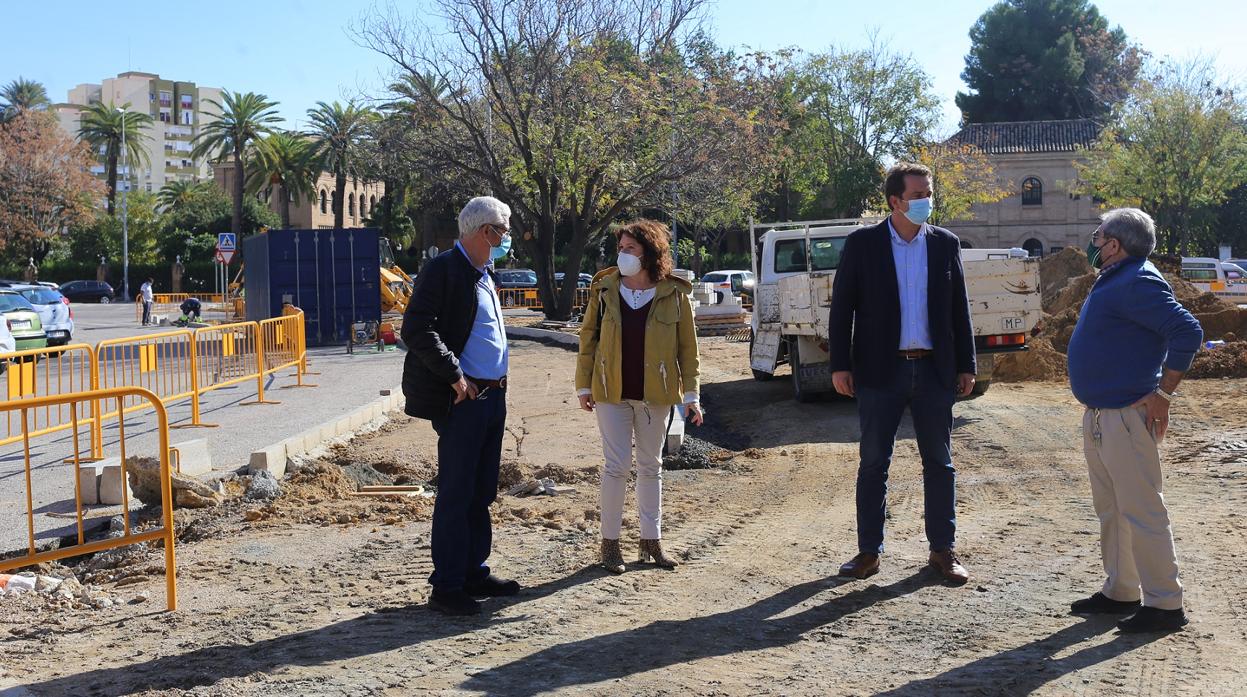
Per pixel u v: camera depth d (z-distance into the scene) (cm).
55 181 7444
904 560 633
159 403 551
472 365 531
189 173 16838
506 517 778
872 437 584
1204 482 863
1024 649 465
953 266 577
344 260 2891
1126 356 489
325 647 475
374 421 1352
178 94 16812
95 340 3172
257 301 3169
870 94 4800
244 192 8131
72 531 762
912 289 571
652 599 554
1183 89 4856
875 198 4912
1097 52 7212
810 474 988
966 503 828
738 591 569
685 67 3491
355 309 2900
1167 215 5084
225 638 493
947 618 513
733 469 1022
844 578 592
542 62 3186
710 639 484
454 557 528
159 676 439
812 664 449
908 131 4869
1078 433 1160
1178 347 471
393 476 1012
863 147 4903
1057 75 7094
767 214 5872
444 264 523
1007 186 5919
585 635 491
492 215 527
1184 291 2127
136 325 4028
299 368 1756
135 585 615
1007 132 6172
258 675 436
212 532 751
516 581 588
